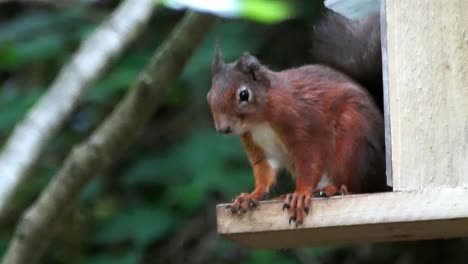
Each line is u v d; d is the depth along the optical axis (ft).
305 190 25.84
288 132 26.40
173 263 45.27
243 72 26.81
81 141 48.52
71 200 34.19
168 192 44.80
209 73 46.01
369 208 24.44
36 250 34.19
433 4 25.62
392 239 26.63
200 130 46.73
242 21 47.03
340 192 25.73
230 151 44.78
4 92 49.19
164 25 49.14
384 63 26.13
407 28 25.73
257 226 25.30
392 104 25.62
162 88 34.65
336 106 26.61
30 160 33.12
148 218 44.98
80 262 45.06
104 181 46.57
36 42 47.52
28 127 33.50
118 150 34.73
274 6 33.35
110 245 45.78
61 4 38.47
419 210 24.12
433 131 25.27
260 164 27.48
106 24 34.60
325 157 26.35
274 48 47.34
